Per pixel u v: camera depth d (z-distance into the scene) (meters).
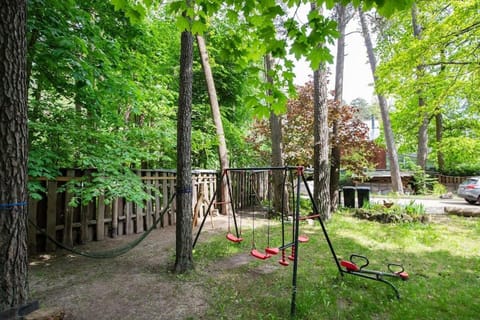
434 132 16.05
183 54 3.45
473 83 6.35
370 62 11.39
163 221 6.36
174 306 2.56
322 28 2.19
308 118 8.41
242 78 10.48
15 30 1.91
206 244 4.69
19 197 1.96
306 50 2.36
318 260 3.82
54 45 3.35
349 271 3.13
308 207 7.82
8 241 1.90
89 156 4.25
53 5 3.28
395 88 7.18
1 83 1.86
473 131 14.43
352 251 4.22
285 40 2.46
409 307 2.50
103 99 4.38
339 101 8.22
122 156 4.66
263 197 10.59
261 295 2.78
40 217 4.24
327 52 2.33
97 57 3.76
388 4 1.68
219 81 10.13
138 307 2.54
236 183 8.56
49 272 3.41
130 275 3.31
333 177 7.99
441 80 6.72
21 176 1.97
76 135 4.12
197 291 2.88
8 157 1.89
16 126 1.93
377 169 20.20
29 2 3.00
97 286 2.99
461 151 13.38
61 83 4.01
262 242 4.84
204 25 2.33
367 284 3.00
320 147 6.55
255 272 3.41
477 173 14.43
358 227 5.84
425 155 14.02
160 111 7.01
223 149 7.98
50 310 2.08
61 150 4.17
